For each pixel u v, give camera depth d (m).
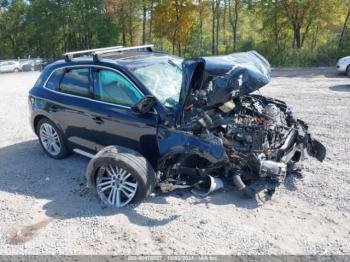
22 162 5.94
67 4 43.50
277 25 31.52
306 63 25.45
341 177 4.82
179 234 3.69
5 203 4.54
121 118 4.62
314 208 4.09
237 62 4.41
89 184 4.45
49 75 5.75
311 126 7.24
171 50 38.22
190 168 4.42
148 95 4.43
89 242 3.64
